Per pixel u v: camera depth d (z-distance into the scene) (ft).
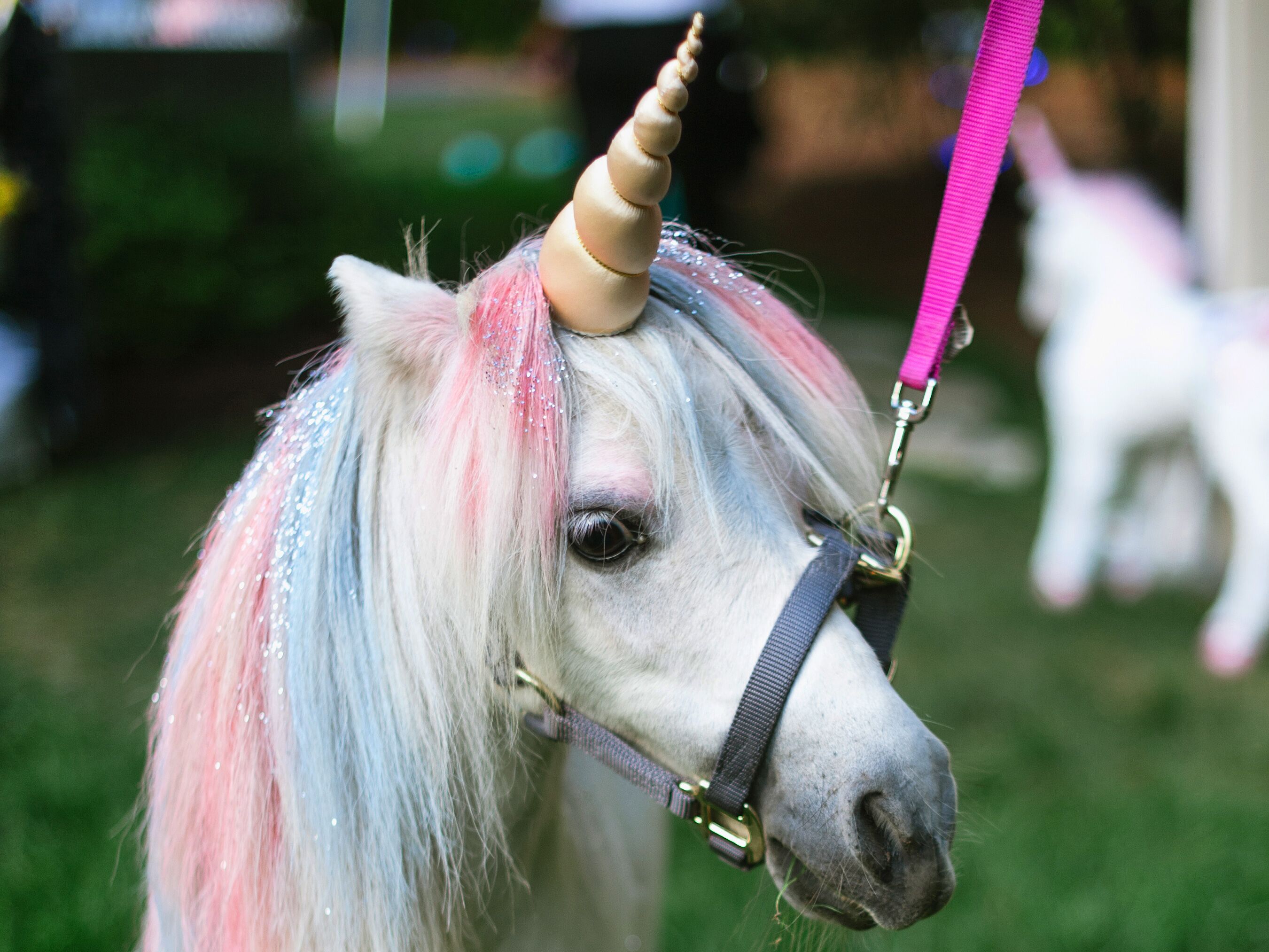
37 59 12.00
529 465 2.66
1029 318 10.75
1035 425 15.72
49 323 12.80
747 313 3.07
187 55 21.79
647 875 4.31
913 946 5.86
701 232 3.54
